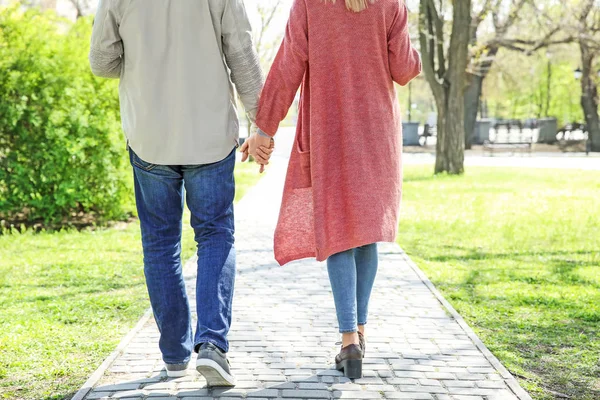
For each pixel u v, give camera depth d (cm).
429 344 460
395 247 890
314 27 370
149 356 426
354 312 387
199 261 360
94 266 774
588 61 3497
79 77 1098
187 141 347
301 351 442
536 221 1132
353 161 373
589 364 440
